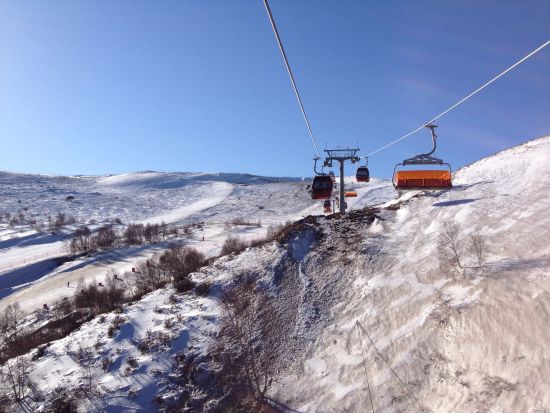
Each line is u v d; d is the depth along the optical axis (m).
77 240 94.62
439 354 17.69
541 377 13.85
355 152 36.47
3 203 154.75
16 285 72.12
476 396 14.79
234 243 52.97
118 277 59.94
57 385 22.31
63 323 38.31
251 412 18.95
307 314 24.53
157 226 100.69
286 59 13.07
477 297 19.00
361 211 35.88
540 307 16.38
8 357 30.61
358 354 20.17
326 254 29.94
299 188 177.62
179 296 29.55
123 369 22.72
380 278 25.11
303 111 18.33
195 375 21.58
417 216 31.05
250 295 27.09
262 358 22.08
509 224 23.98
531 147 37.09
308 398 18.88
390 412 16.48
